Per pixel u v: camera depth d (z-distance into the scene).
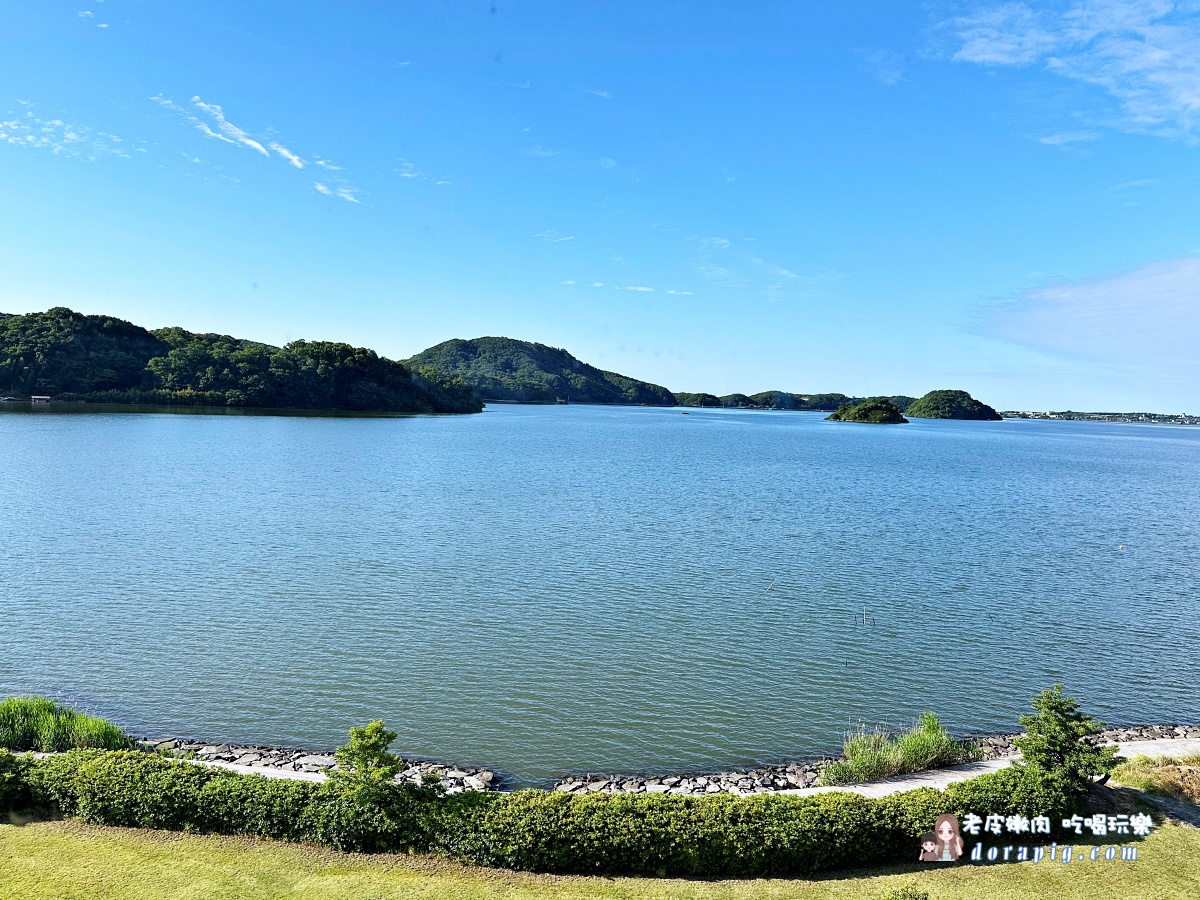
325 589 33.78
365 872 12.59
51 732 18.06
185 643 26.64
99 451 85.94
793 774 18.91
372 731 13.94
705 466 100.69
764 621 31.09
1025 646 29.06
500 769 18.77
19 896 11.52
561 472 87.00
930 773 18.20
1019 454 154.00
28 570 35.62
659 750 20.02
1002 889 12.47
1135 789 16.00
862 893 12.30
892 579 38.84
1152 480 103.19
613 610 32.00
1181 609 34.62
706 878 12.66
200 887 11.98
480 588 34.75
